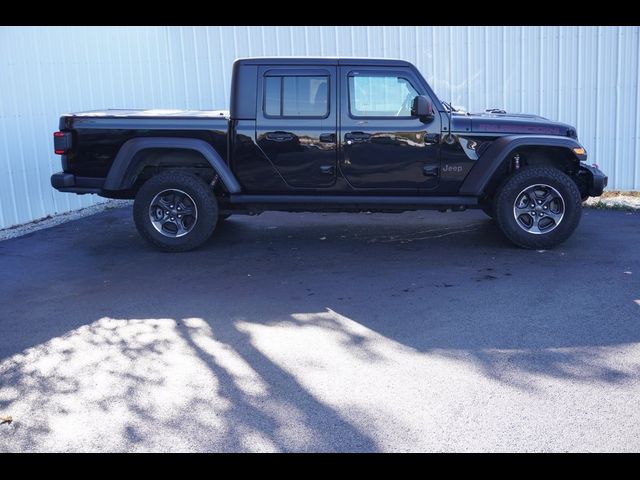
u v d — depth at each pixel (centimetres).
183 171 762
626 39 1009
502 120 733
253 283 643
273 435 366
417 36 1098
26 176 953
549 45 1046
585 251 728
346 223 920
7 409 402
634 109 1025
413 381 422
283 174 743
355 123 729
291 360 460
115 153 743
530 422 371
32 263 736
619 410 380
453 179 737
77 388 427
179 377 439
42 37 976
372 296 593
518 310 545
